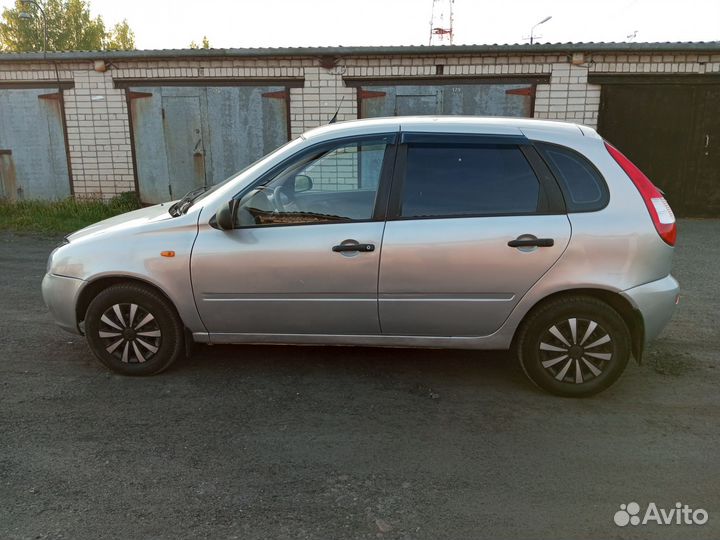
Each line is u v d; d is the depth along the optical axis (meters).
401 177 3.88
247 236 3.92
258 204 4.00
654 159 10.48
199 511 2.79
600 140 3.88
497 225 3.75
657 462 3.22
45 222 10.15
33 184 11.45
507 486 3.01
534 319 3.86
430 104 10.46
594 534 2.66
